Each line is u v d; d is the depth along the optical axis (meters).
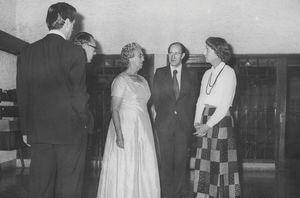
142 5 6.09
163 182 3.90
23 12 6.22
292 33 5.96
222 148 3.04
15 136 5.31
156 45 6.06
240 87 6.64
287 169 6.23
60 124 2.25
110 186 3.15
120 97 3.21
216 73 3.14
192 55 5.99
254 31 5.98
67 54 2.24
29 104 2.31
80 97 2.27
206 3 6.01
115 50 6.12
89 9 6.14
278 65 6.10
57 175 2.46
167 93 3.93
